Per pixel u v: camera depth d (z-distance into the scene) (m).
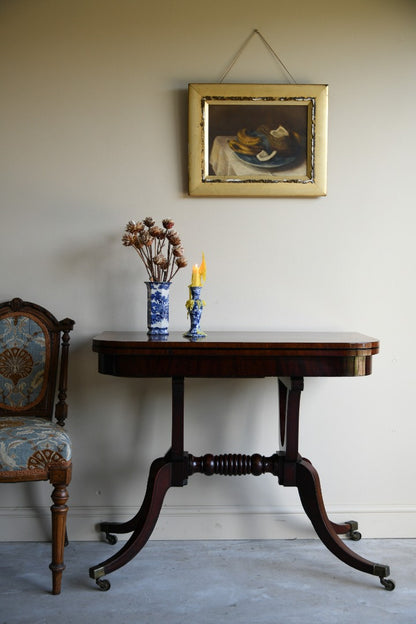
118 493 2.79
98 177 2.79
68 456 2.22
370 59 2.80
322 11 2.80
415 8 2.79
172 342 2.20
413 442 2.82
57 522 2.21
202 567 2.45
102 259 2.80
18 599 2.18
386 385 2.82
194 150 2.74
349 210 2.81
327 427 2.82
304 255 2.81
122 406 2.80
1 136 2.77
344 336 2.50
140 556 2.56
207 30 2.78
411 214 2.81
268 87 2.75
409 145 2.81
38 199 2.78
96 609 2.11
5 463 2.16
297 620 2.05
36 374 2.62
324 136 2.76
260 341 2.25
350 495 2.81
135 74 2.78
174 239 2.55
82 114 2.78
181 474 2.41
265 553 2.60
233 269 2.80
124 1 2.78
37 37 2.77
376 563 2.33
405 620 2.05
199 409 2.80
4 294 2.79
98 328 2.80
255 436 2.81
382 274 2.81
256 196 2.78
